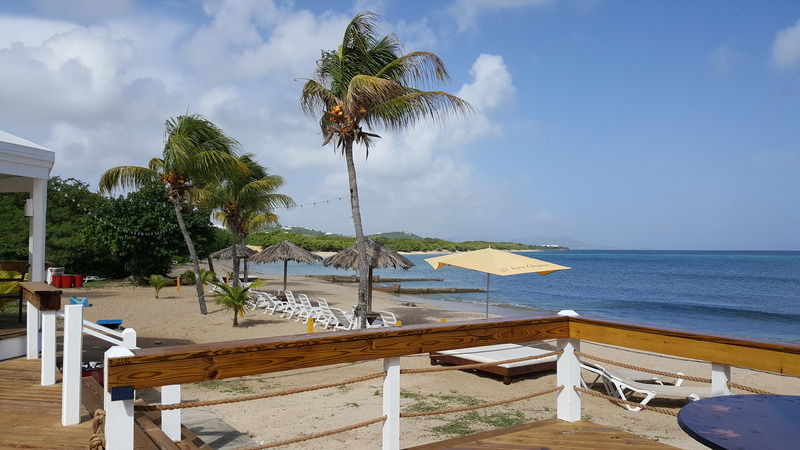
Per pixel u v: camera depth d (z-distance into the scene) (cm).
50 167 809
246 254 2880
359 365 1018
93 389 545
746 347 295
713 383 315
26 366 634
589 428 350
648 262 9706
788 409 212
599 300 3216
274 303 1811
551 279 5356
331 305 2266
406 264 1589
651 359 1120
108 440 220
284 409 678
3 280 885
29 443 393
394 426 306
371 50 1314
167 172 1780
